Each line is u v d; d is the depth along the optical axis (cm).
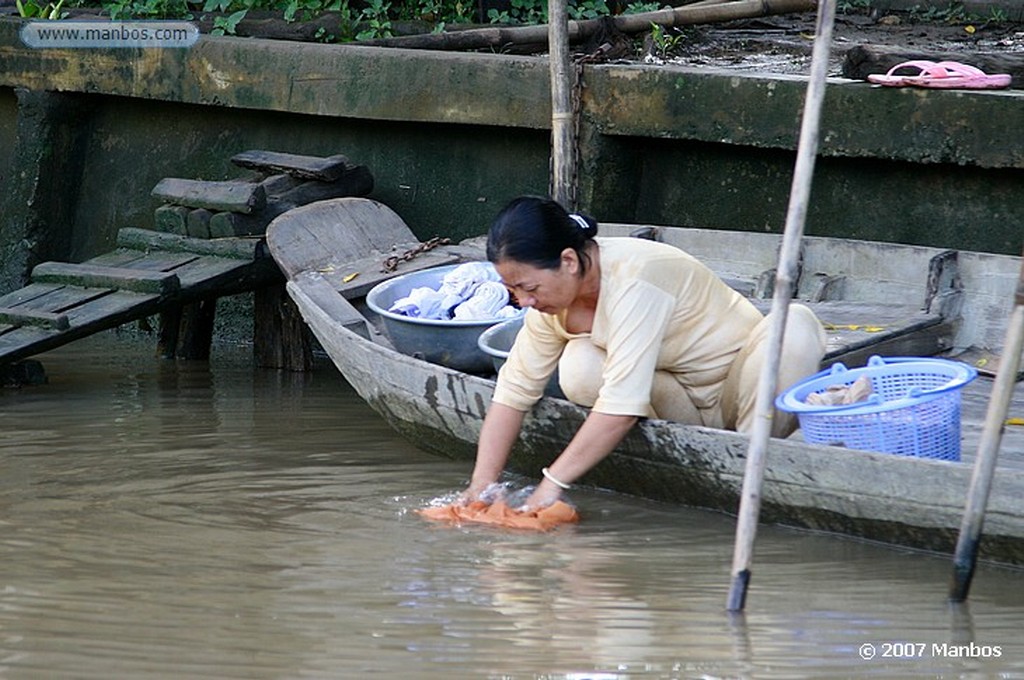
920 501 741
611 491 884
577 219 777
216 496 880
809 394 809
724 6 1459
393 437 1043
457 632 655
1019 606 688
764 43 1555
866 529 775
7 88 1581
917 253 1087
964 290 1067
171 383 1251
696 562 753
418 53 1330
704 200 1273
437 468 951
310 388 1234
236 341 1485
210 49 1423
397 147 1391
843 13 1744
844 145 1166
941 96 1120
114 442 1021
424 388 938
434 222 1381
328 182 1340
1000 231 1145
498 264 760
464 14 1606
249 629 660
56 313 1190
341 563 750
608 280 778
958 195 1159
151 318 1496
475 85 1302
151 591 709
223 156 1480
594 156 1269
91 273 1248
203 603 692
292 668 616
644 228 1188
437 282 1109
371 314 1155
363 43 1437
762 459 682
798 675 608
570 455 803
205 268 1262
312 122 1428
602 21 1431
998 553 739
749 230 1254
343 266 1197
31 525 819
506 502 854
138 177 1524
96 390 1215
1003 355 678
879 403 789
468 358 1004
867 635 652
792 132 1177
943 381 814
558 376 880
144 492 889
